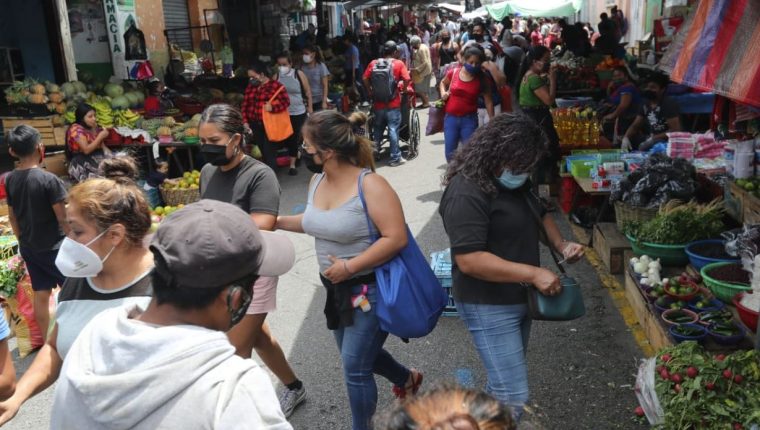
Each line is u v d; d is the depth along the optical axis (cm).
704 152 638
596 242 620
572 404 385
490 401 124
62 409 153
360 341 309
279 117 959
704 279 433
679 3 1582
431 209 816
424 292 304
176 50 1575
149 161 915
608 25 1783
